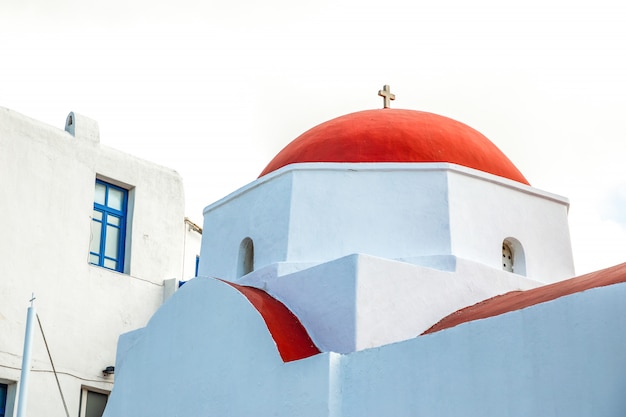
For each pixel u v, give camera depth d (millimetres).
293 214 13867
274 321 12273
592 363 9062
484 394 9836
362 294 12172
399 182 13844
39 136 17359
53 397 16391
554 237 14578
